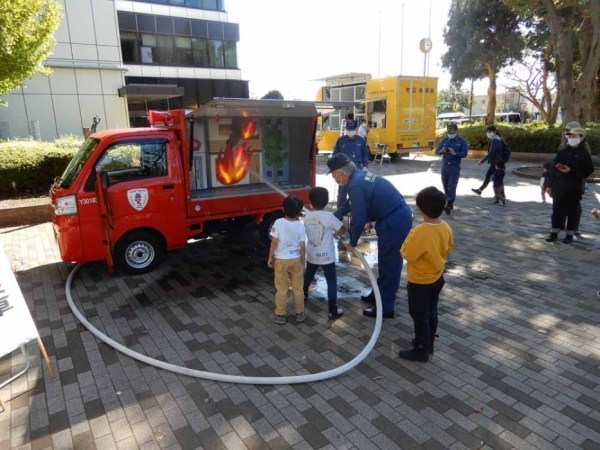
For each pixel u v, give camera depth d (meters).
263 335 4.17
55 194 5.27
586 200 9.87
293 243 4.21
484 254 6.30
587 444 2.71
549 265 5.82
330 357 3.78
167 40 29.02
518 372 3.47
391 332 4.17
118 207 5.35
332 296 4.43
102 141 5.36
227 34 31.53
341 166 4.28
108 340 4.02
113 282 5.53
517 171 13.98
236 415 3.04
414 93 17.70
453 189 8.69
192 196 6.07
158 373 3.56
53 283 5.54
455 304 4.70
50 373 3.52
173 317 4.57
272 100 5.46
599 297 4.80
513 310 4.54
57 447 2.78
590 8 12.84
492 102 24.89
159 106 28.86
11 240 7.54
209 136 6.32
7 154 9.55
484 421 2.94
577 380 3.36
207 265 6.16
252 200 6.31
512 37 23.09
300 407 3.12
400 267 4.32
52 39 10.72
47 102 19.36
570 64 13.57
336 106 6.06
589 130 16.20
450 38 24.77
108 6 20.14
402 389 3.30
